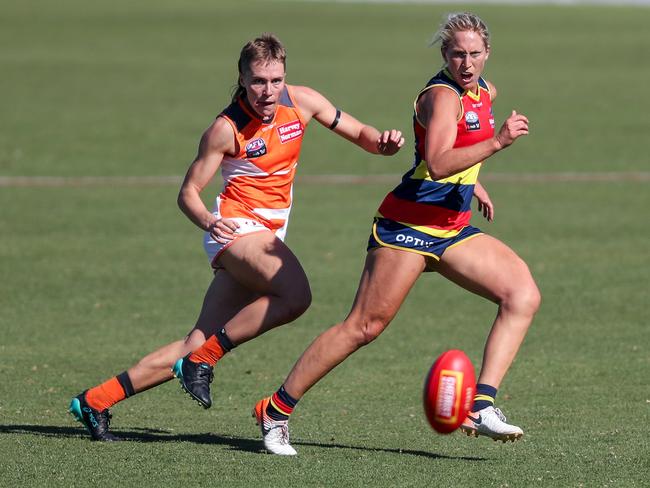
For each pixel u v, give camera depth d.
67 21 193.50
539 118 109.56
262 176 25.11
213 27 191.50
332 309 43.19
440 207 23.28
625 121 107.94
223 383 32.53
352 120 26.03
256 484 21.23
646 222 63.03
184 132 101.12
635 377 32.41
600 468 22.59
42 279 48.16
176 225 62.53
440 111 22.53
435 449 24.67
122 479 21.55
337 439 25.77
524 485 21.27
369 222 63.59
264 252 24.58
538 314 41.78
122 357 35.31
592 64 154.38
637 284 47.22
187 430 26.83
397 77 138.88
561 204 69.19
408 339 38.50
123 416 28.44
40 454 23.56
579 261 52.41
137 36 179.00
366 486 21.12
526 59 159.25
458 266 23.66
